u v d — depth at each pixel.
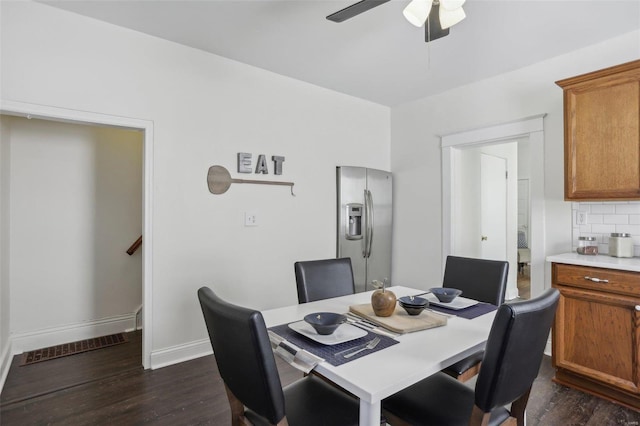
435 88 3.69
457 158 3.83
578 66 2.82
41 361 2.77
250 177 3.14
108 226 3.38
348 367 1.15
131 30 2.55
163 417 2.05
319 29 2.53
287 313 1.75
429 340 1.38
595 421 2.03
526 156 6.86
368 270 3.96
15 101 2.15
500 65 3.11
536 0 2.16
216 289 2.95
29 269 2.99
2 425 1.96
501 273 2.13
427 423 1.30
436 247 3.84
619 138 2.34
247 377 1.10
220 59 2.97
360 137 4.01
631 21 2.40
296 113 3.45
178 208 2.76
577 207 2.84
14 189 2.93
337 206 3.76
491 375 1.12
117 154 3.44
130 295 3.51
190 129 2.81
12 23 2.15
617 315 2.18
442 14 1.69
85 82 2.38
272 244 3.28
